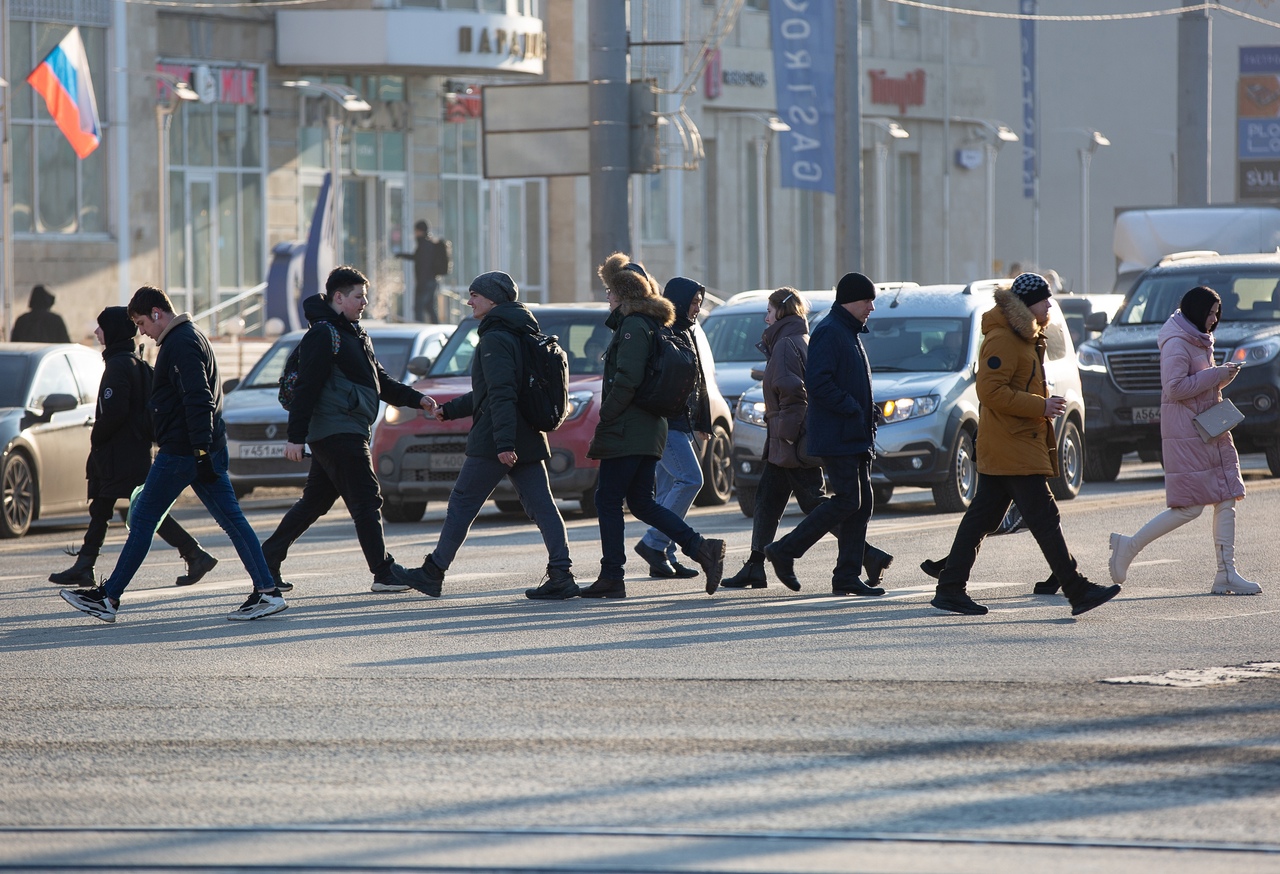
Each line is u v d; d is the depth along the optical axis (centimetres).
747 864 2006
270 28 12988
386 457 6103
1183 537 5316
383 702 2908
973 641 3466
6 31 10988
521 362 4066
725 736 2642
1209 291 4091
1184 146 12375
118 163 12125
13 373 6219
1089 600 3753
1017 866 1997
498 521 6278
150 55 12269
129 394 4303
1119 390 7562
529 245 15162
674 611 3900
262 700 2936
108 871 2014
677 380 4100
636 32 15412
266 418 7106
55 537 6003
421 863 2019
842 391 4078
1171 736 2628
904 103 18300
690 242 16188
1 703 2934
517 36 13538
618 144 9338
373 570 4212
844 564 4162
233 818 2222
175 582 4503
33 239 11675
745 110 16662
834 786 2350
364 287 4144
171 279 12556
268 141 13075
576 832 2139
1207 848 2062
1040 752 2530
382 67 13075
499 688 3016
